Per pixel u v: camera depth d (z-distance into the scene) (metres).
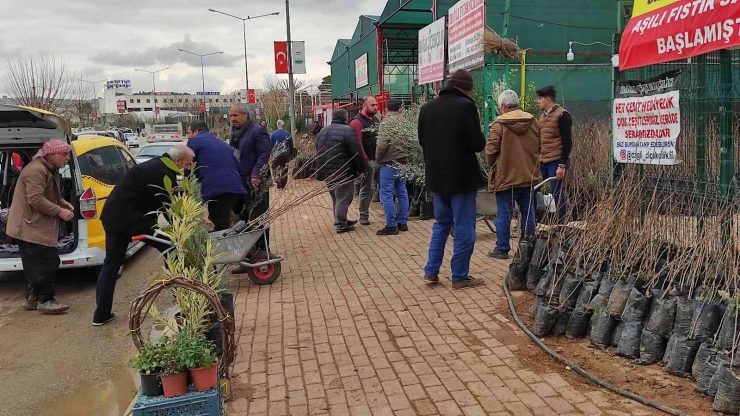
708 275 3.78
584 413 3.29
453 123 5.28
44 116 6.57
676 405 3.28
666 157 4.70
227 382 3.72
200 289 3.37
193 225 3.97
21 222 6.11
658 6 5.09
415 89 18.22
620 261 4.39
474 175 5.46
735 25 4.16
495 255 6.81
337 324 5.04
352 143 8.69
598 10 13.83
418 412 3.45
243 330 5.05
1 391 4.50
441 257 5.88
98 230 7.22
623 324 4.01
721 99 4.80
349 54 23.98
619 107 5.38
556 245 5.04
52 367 4.93
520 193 6.41
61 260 6.95
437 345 4.43
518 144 6.20
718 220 3.93
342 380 3.95
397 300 5.56
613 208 4.69
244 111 7.44
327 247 8.20
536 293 4.77
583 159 7.46
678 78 4.55
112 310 6.39
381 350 4.41
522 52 10.68
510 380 3.77
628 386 3.55
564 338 4.36
